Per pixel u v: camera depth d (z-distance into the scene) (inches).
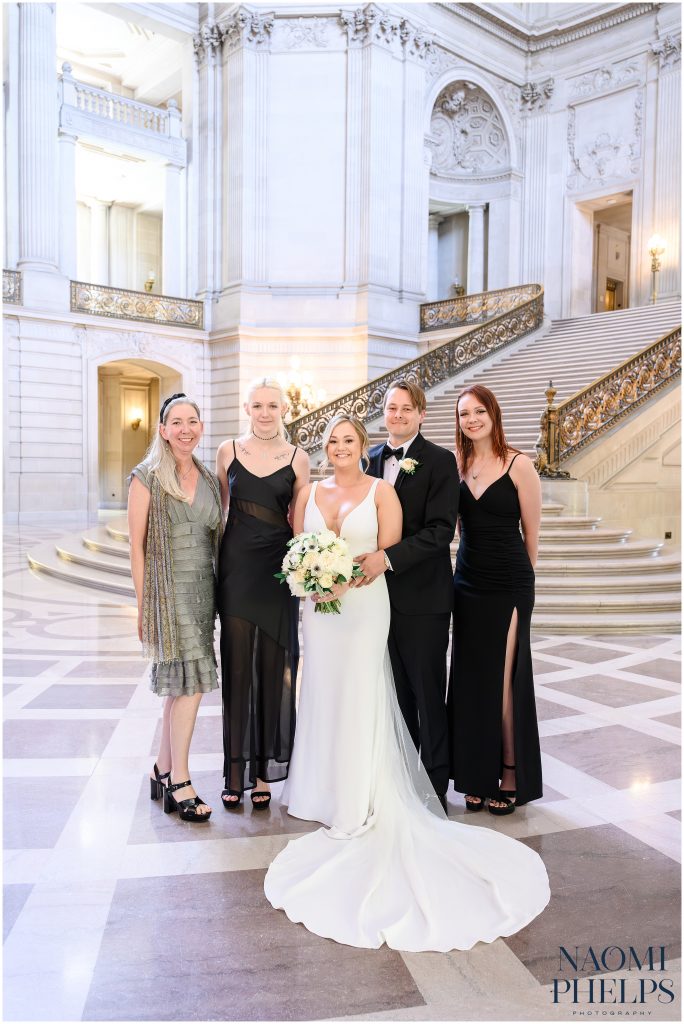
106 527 468.4
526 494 124.7
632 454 414.9
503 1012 77.8
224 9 740.7
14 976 83.0
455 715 127.5
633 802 129.4
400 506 122.2
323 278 734.5
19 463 683.4
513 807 125.6
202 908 96.8
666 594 285.1
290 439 514.6
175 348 761.0
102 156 802.2
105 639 250.2
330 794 117.7
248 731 127.3
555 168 872.9
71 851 111.1
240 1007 78.2
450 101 855.1
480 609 125.0
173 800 123.3
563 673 210.7
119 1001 79.0
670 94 776.3
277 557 127.8
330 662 117.8
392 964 85.6
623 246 990.4
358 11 711.1
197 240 789.2
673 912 96.6
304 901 96.9
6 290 674.2
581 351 588.1
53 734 161.5
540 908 96.5
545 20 858.1
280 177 735.1
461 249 951.0
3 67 681.0
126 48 912.3
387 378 563.5
